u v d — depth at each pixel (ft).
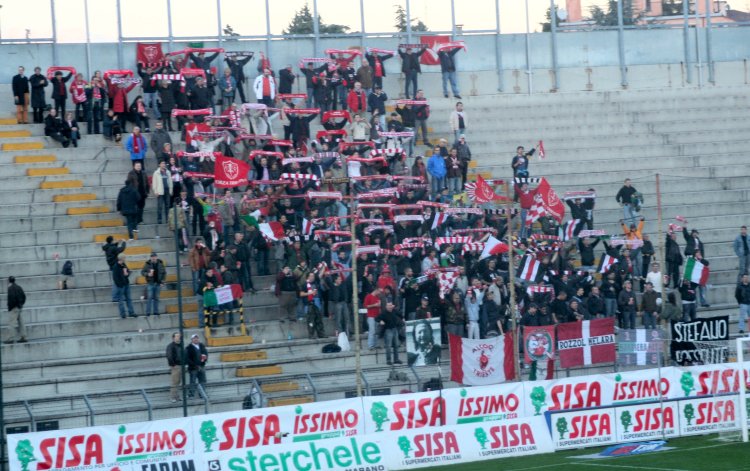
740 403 157.28
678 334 174.40
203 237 194.59
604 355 176.96
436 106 255.70
